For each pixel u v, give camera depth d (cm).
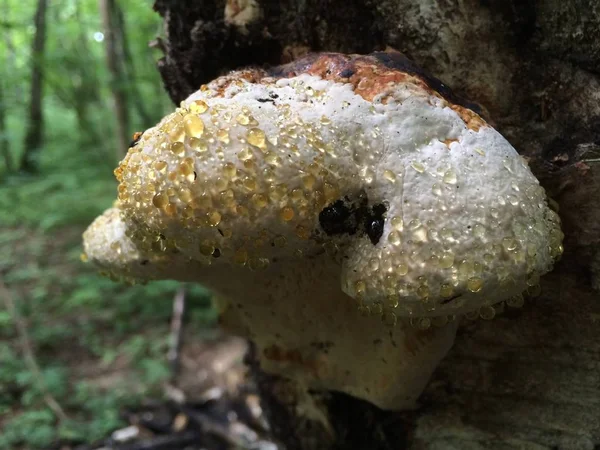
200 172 13
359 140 15
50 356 71
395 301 14
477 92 19
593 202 18
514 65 19
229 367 68
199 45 24
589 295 19
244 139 14
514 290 14
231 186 13
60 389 63
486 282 13
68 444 55
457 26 19
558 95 18
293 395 30
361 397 24
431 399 23
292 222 14
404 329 19
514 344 21
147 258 18
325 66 17
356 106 15
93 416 59
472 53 19
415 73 18
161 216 14
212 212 13
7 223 107
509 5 18
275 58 23
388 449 26
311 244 15
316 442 30
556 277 19
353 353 22
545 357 21
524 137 19
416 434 24
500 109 19
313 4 21
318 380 25
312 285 19
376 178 14
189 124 14
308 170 14
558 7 18
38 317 79
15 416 59
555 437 21
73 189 112
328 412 27
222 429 54
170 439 54
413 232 13
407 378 20
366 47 21
